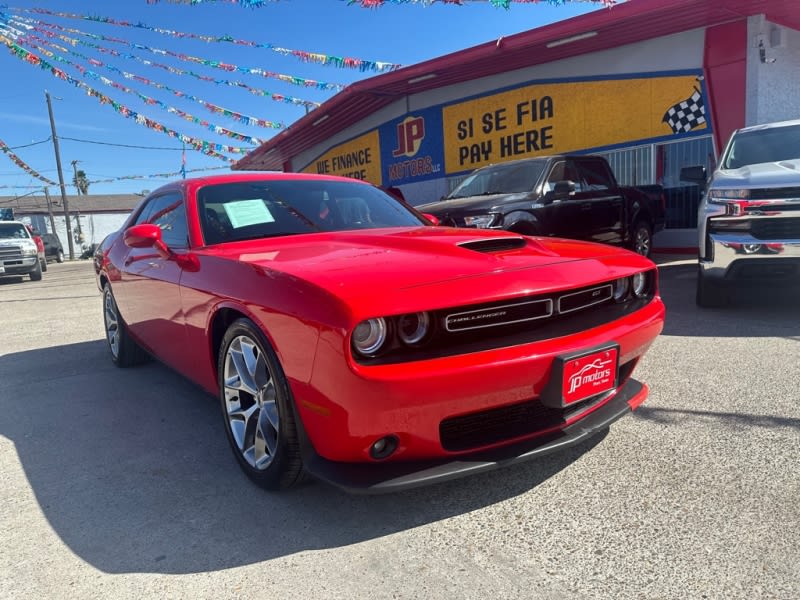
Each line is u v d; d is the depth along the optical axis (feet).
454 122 44.04
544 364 6.62
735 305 18.49
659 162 33.19
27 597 5.86
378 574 5.98
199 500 7.69
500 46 32.63
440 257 7.32
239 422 8.28
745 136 19.42
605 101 34.58
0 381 14.24
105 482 8.36
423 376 5.98
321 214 10.53
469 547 6.39
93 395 12.66
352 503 7.44
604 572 5.84
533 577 5.82
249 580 5.98
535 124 38.58
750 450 8.25
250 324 7.43
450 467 6.55
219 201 10.41
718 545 6.15
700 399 10.32
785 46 29.60
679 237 33.24
